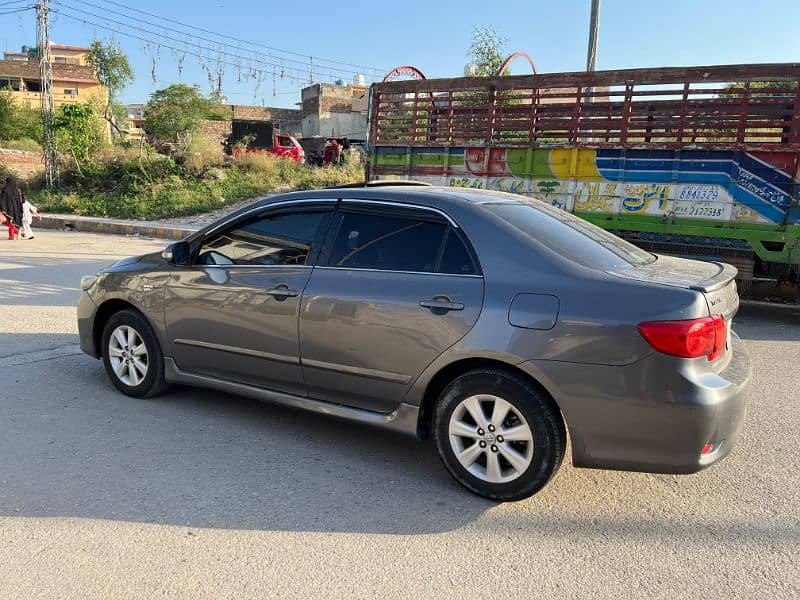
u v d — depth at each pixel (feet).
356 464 12.86
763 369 20.26
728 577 9.32
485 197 13.12
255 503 11.19
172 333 15.23
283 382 13.74
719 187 25.77
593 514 11.12
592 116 27.99
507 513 11.08
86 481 11.79
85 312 16.98
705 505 11.51
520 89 29.50
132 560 9.46
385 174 34.35
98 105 119.14
